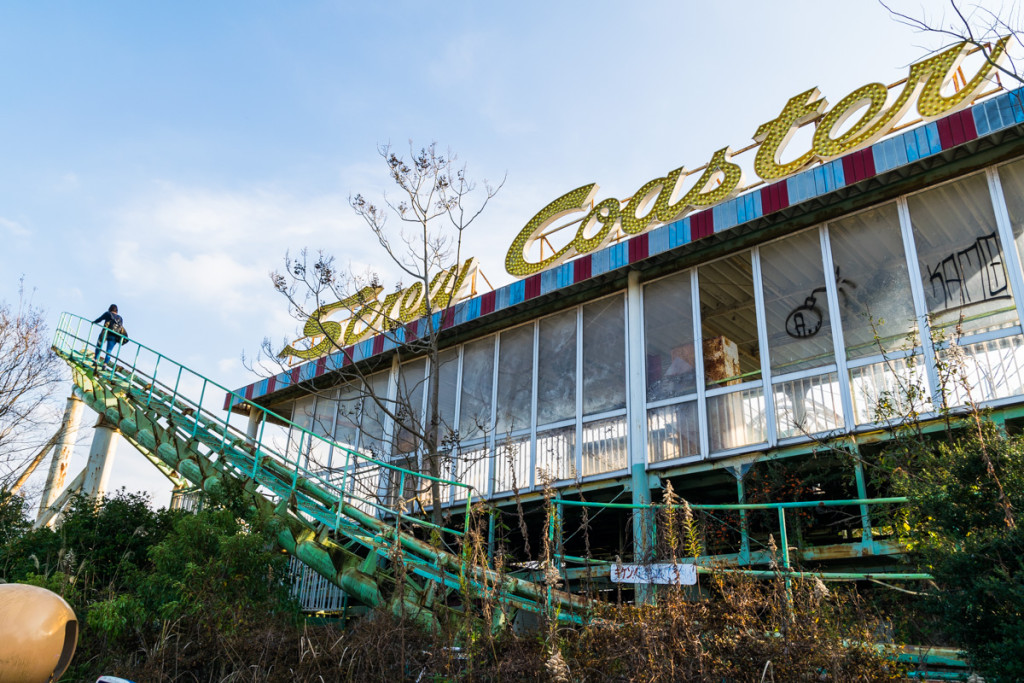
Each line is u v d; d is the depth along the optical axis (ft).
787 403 34.09
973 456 18.01
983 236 30.94
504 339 47.65
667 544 21.84
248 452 42.06
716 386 37.06
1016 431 28.22
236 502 36.42
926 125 31.71
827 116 35.65
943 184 32.53
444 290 50.37
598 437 40.22
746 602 18.62
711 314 38.88
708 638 17.95
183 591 27.53
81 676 22.74
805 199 34.53
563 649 19.58
